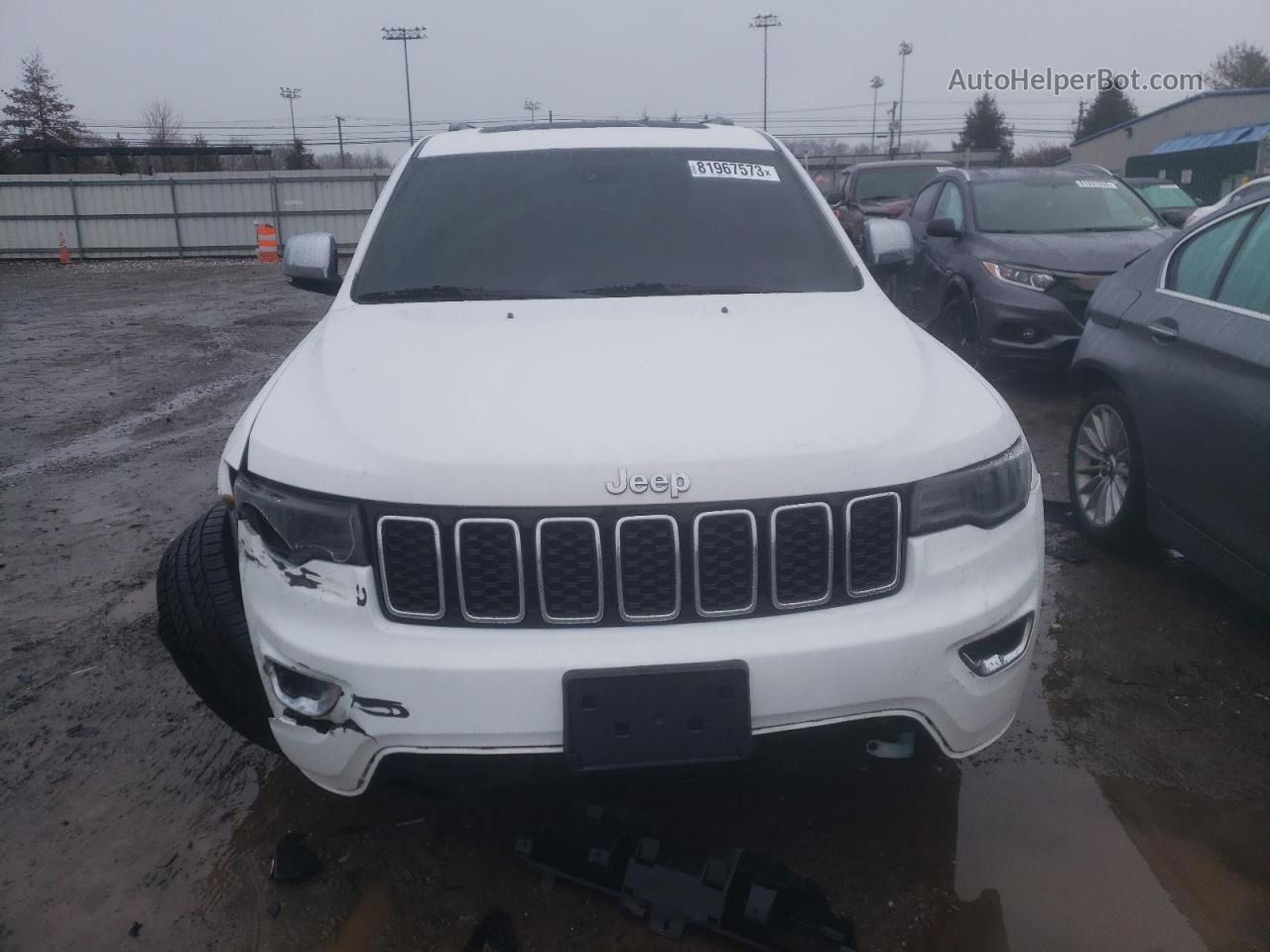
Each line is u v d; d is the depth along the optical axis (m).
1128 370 4.04
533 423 2.18
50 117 59.38
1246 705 3.17
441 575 2.08
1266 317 3.35
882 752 2.21
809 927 2.17
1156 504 3.86
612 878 2.37
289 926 2.35
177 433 7.27
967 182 8.46
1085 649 3.55
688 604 2.09
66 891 2.49
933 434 2.25
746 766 2.14
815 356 2.55
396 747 2.10
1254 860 2.48
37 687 3.48
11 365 10.55
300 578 2.15
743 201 3.51
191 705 3.34
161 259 31.08
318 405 2.40
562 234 3.35
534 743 2.06
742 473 2.08
